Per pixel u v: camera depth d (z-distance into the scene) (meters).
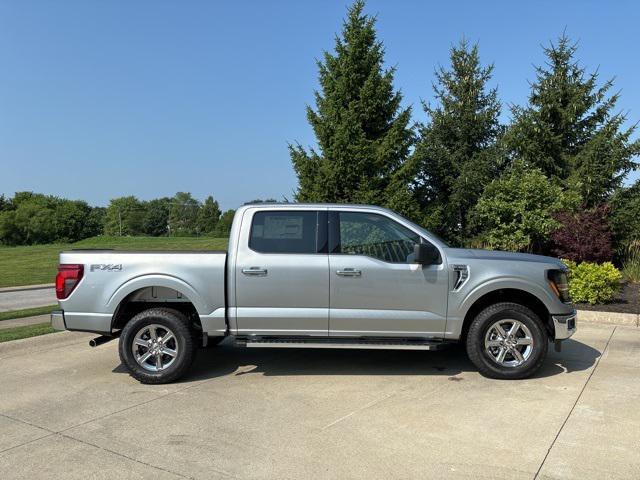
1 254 30.77
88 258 5.91
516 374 5.79
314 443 4.20
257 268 5.82
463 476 3.63
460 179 14.27
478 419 4.66
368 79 13.41
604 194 13.91
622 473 3.64
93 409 5.05
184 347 5.84
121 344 5.84
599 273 9.84
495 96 15.30
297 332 5.86
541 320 6.08
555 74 14.30
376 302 5.82
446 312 5.82
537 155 14.09
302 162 13.86
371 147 13.20
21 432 4.50
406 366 6.48
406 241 5.98
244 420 4.72
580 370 6.18
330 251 5.90
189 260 5.89
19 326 8.82
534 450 4.02
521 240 12.57
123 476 3.70
